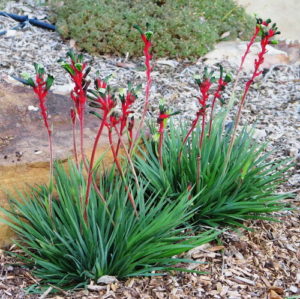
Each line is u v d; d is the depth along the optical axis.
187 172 3.49
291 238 3.50
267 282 3.11
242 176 3.22
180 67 6.39
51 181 2.93
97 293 2.88
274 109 5.58
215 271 3.14
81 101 2.70
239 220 3.56
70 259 2.95
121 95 2.71
